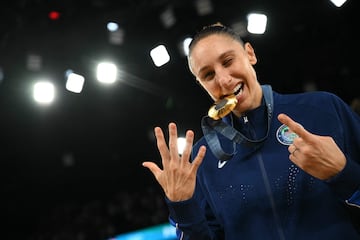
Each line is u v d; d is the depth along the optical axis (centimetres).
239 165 294
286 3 1035
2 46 1038
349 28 1082
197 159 267
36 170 1484
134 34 1100
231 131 294
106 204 1422
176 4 1010
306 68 1149
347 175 243
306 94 303
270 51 1137
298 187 273
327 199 267
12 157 1445
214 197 297
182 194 271
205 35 301
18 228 1487
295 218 270
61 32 1048
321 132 282
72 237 1365
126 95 1281
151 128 1365
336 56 1125
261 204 279
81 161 1484
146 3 1036
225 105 281
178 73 1201
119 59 1131
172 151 271
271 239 272
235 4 1018
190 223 273
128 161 1478
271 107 300
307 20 1067
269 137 291
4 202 1484
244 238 281
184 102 1277
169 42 1103
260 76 1171
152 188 1402
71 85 1032
